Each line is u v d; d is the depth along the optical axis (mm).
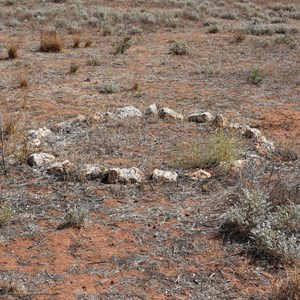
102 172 6258
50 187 5996
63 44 15594
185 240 5012
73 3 26172
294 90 10906
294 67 13039
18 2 25812
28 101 9703
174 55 14367
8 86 10742
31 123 8328
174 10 23781
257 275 4484
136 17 21078
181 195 5887
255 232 4832
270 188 5895
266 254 4750
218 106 9625
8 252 4762
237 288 4309
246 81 11516
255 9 26188
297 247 4617
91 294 4203
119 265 4605
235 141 7316
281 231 4977
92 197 5785
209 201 5758
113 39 16969
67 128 7934
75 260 4668
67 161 6414
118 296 4188
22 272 4465
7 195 5785
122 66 12883
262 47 15727
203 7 25625
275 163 6855
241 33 17297
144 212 5504
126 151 7113
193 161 6602
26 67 12547
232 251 4844
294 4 28234
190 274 4504
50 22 20500
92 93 10383
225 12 24641
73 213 5227
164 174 6215
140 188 5996
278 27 19328
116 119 8352
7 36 17234
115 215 5438
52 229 5152
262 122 8734
